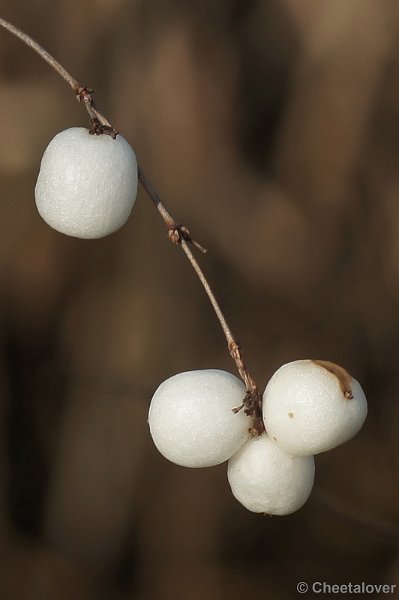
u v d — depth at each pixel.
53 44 0.48
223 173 0.48
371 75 0.48
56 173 0.32
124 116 0.47
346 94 0.48
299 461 0.31
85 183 0.31
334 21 0.47
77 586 0.48
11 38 0.48
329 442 0.31
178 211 0.48
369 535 0.44
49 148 0.32
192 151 0.48
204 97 0.48
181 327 0.48
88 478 0.48
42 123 0.48
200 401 0.31
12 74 0.48
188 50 0.48
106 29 0.47
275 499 0.31
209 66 0.48
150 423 0.31
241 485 0.31
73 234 0.32
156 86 0.47
